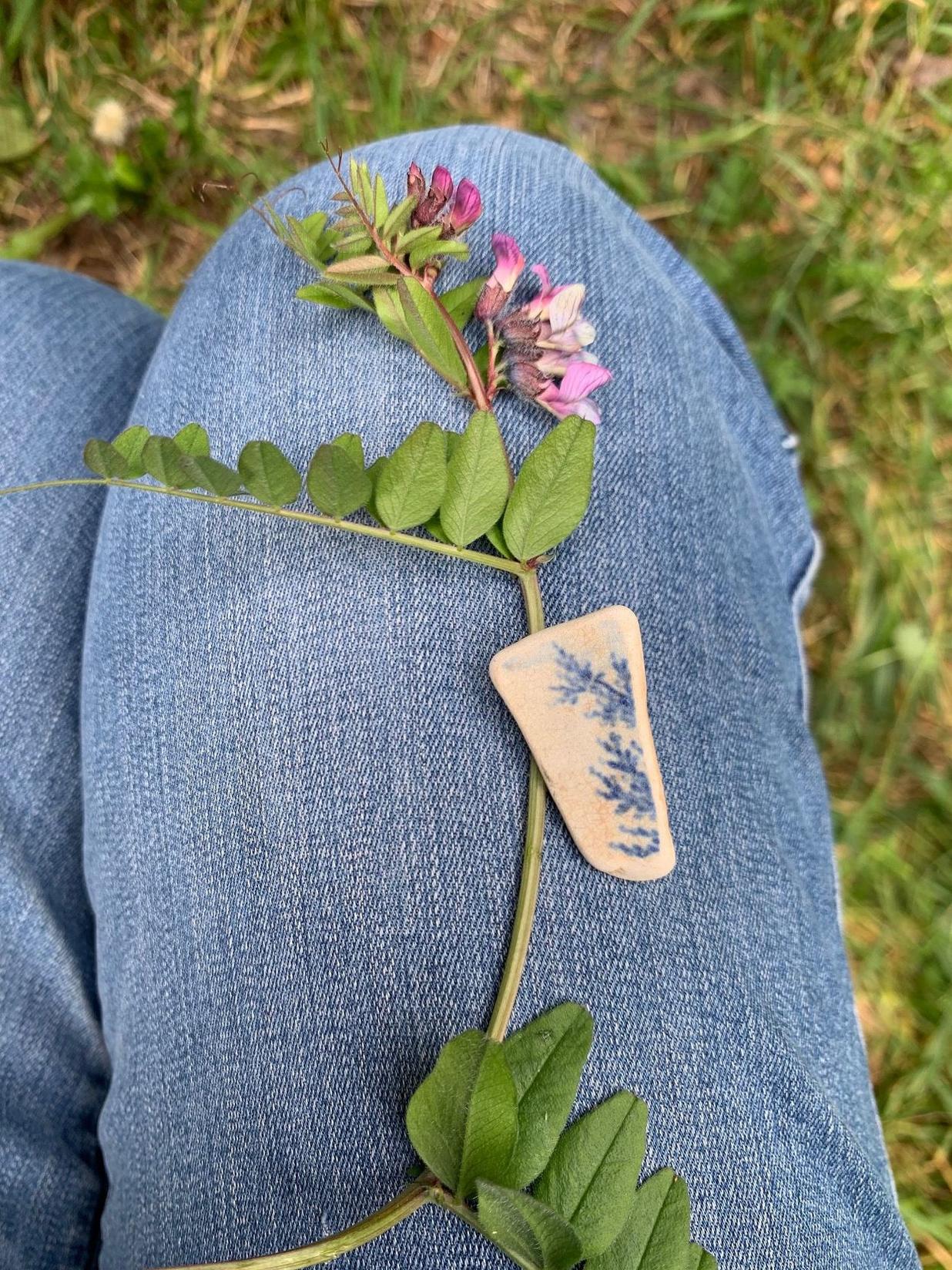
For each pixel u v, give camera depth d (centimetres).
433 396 17
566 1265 11
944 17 32
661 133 34
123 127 33
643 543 16
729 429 20
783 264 33
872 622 32
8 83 33
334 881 15
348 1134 14
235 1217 14
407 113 34
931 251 33
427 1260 13
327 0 33
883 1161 17
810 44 33
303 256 15
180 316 19
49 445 21
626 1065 14
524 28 34
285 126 34
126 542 18
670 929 15
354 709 16
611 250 19
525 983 14
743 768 17
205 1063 15
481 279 17
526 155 20
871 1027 31
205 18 33
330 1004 15
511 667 15
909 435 33
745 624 17
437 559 16
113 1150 16
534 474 13
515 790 15
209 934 16
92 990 19
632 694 14
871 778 32
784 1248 14
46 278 23
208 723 16
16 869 18
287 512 13
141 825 16
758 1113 15
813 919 17
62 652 20
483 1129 11
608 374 15
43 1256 17
